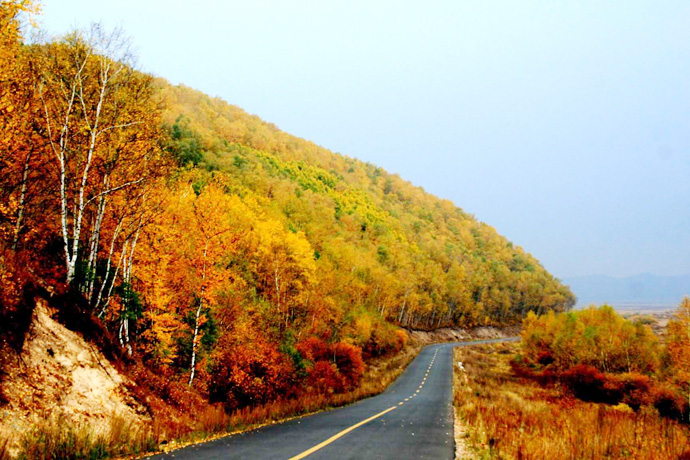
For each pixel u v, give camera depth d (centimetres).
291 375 2281
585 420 1606
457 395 2905
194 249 2045
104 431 968
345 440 1104
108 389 1192
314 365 3089
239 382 1883
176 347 1864
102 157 1473
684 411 3291
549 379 5034
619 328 6531
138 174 1586
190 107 13762
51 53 1404
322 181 17788
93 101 1462
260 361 2038
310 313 4378
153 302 1731
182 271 2070
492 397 3072
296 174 15600
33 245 1433
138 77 1565
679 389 4062
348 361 3488
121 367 1364
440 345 9494
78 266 1482
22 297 1064
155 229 1794
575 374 4353
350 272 6775
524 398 3412
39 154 1330
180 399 1577
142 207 1625
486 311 14888
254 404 1845
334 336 4659
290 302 4119
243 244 3919
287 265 4322
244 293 3019
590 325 6875
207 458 809
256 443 1009
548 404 2848
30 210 1395
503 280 17338
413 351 7581
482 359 7288
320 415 1811
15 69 1169
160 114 1597
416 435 1280
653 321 16900
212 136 11531
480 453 1018
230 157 9494
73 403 1039
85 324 1321
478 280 14912
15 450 741
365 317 5581
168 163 1667
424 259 14012
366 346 5747
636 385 4122
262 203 7562
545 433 1188
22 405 904
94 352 1276
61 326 1209
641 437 1170
